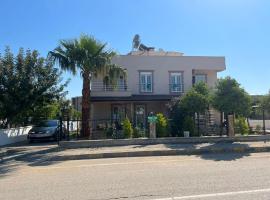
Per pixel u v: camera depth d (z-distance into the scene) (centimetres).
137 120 2902
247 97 1900
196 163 1162
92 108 2881
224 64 3067
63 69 2075
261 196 659
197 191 714
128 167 1105
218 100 1917
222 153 1497
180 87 2998
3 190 796
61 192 749
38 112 2445
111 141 1730
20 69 2134
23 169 1158
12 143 2178
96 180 880
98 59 2086
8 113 2122
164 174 940
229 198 649
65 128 2211
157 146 1653
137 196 691
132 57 2936
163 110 2933
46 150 1617
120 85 2897
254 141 1862
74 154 1417
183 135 2017
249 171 955
